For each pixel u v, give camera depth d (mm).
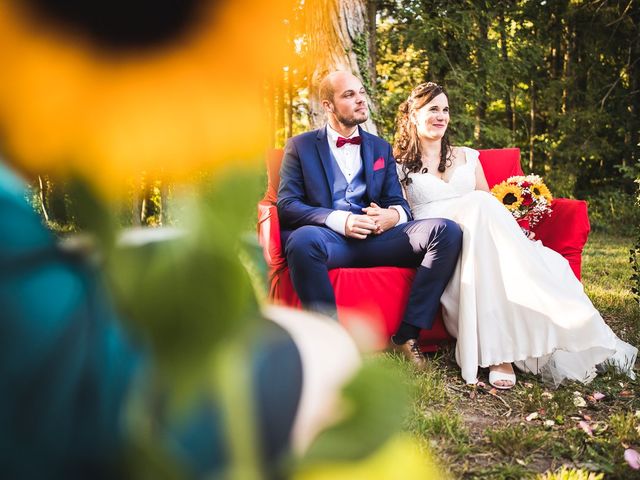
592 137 11508
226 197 163
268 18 174
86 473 233
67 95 172
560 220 3369
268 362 296
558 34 12078
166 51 172
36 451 228
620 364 3020
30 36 175
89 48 172
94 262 243
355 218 3094
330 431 185
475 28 10438
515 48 10883
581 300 2771
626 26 11453
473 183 3559
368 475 189
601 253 7422
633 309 4043
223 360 172
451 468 1963
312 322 351
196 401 183
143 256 167
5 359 224
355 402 186
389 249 3072
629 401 2662
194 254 160
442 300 3008
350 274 2998
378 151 3432
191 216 164
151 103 172
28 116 176
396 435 188
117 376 234
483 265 2850
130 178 169
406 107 3666
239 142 169
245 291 164
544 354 2770
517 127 13438
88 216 168
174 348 162
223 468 240
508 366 2820
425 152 3611
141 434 184
